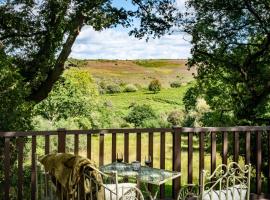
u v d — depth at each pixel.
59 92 17.72
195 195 5.35
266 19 11.51
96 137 24.80
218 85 12.70
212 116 12.90
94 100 22.05
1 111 8.70
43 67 11.91
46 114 17.50
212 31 11.91
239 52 12.15
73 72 19.05
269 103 11.66
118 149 21.83
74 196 4.25
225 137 6.54
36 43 12.00
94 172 4.21
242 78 12.08
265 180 11.53
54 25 11.77
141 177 5.00
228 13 11.84
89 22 11.65
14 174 8.81
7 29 11.79
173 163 6.28
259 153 6.77
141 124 30.97
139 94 56.94
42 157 4.76
